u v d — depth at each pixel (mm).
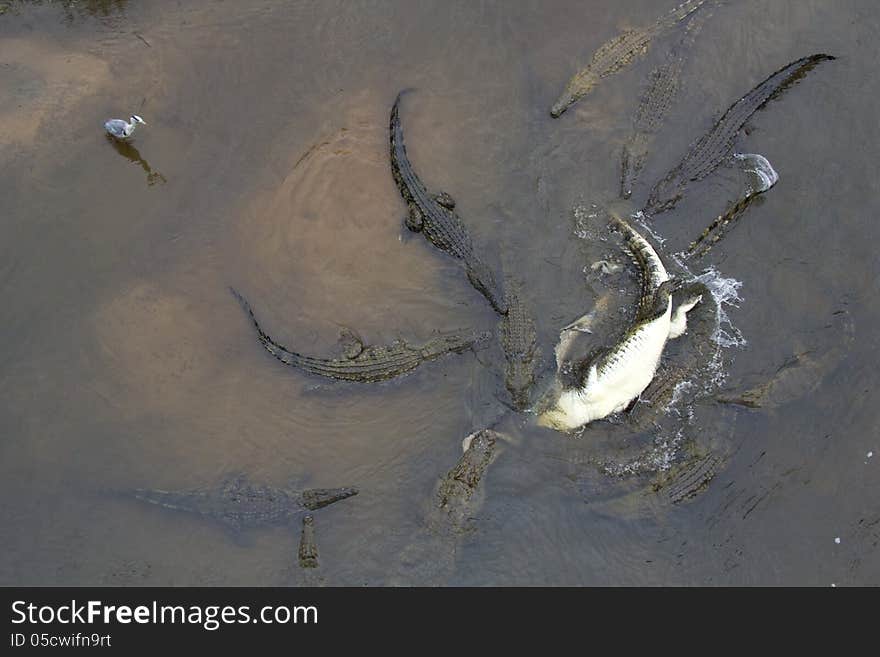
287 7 12656
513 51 12539
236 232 11969
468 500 10945
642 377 10867
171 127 12250
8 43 12430
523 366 11109
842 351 11180
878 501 10820
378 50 12570
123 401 11430
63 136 12008
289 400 11516
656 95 12234
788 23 12531
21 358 11500
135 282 11820
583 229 11820
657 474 10977
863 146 11992
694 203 11758
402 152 12047
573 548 10953
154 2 12570
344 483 11195
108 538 10938
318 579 10844
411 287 11828
